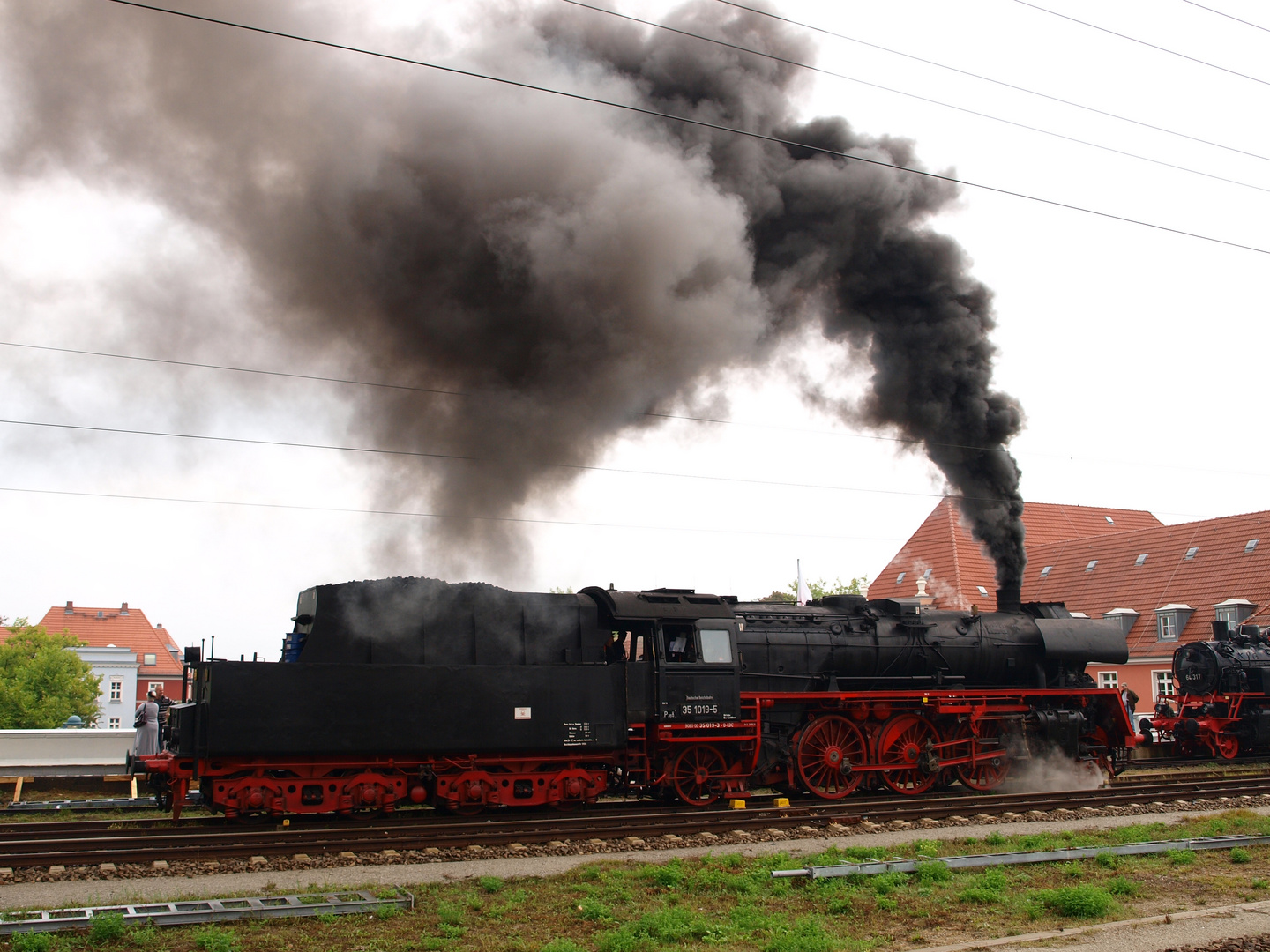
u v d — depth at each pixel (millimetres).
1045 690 19453
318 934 8430
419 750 13961
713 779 16422
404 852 11656
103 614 69312
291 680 13375
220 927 8516
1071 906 9242
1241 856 11609
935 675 18750
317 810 13555
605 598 15961
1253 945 8062
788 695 17094
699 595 16828
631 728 15656
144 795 17922
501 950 8133
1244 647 27109
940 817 14820
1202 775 21719
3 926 8070
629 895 9883
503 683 14586
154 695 18000
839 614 18703
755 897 9914
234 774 13328
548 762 14977
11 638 52406
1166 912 9328
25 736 19266
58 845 11336
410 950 8086
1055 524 50219
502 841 12336
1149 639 38625
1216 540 39656
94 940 8055
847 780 17672
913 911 9438
